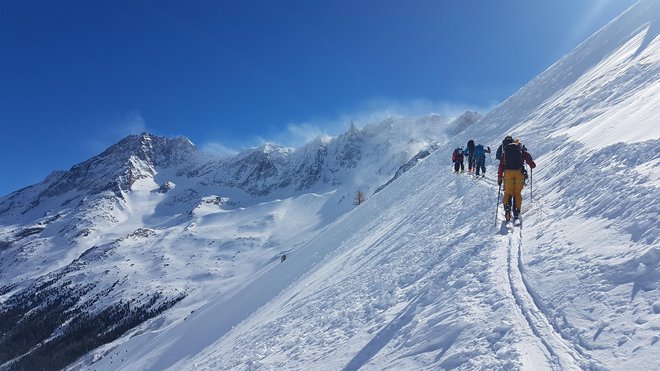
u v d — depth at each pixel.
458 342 6.34
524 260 8.07
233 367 13.53
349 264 21.05
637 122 11.69
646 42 25.23
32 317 186.88
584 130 17.02
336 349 9.22
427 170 37.12
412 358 6.65
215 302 59.81
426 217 19.16
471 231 12.20
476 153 23.53
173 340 51.12
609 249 6.54
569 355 4.90
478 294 7.55
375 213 36.31
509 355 5.34
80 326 166.50
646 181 7.84
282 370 9.83
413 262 12.62
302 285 26.66
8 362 145.88
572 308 5.74
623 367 4.30
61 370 125.94
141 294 192.38
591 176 10.27
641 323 4.75
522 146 12.59
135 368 46.94
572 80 33.38
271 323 18.05
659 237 5.91
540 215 10.53
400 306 9.54
